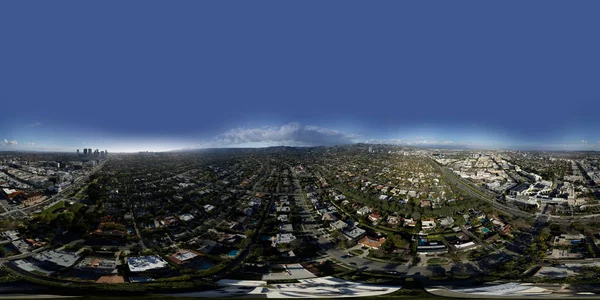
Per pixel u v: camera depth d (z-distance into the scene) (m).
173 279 61.69
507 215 110.50
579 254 75.31
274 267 69.75
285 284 59.00
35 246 77.19
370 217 105.31
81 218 99.31
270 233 91.88
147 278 62.34
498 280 60.84
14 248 75.69
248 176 196.38
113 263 69.12
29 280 59.72
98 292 53.06
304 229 97.00
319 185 166.50
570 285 54.72
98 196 133.75
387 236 88.75
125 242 82.31
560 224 98.75
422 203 122.56
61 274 63.03
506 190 150.50
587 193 139.25
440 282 60.22
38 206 120.56
